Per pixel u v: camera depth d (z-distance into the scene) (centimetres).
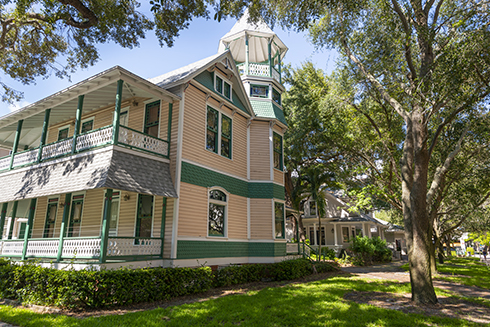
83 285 790
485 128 1148
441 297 1028
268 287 1180
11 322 664
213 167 1382
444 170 1024
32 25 1498
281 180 1759
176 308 782
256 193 1623
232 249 1431
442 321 707
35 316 704
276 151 1784
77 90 1161
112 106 1459
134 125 1361
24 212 1703
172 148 1203
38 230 1576
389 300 948
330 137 2108
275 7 1192
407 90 1122
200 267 1105
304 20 1158
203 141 1341
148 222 1196
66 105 1323
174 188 1148
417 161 998
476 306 895
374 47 1294
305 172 2281
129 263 975
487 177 1723
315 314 745
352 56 1273
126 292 834
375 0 1192
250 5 1191
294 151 2425
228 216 1439
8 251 1161
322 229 3244
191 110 1293
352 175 2056
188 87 1294
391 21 1194
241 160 1611
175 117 1236
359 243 2583
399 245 4784
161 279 930
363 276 1656
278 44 1931
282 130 1869
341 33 1282
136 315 709
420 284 917
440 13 1188
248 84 1778
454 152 1033
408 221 1004
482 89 1027
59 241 999
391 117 1773
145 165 1080
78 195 1476
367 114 1714
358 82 1443
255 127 1716
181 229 1142
